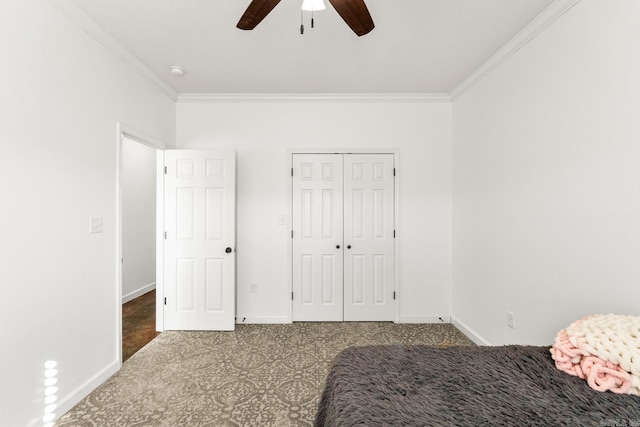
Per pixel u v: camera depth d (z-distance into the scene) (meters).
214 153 2.98
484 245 2.53
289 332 2.91
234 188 2.99
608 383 0.91
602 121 1.44
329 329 2.99
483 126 2.54
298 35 2.09
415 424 0.79
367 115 3.18
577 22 1.59
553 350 1.11
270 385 2.02
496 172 2.35
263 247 3.17
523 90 2.03
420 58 2.40
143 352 2.48
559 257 1.71
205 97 3.09
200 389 1.97
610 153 1.40
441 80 2.80
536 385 0.97
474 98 2.69
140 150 4.25
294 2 1.75
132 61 2.33
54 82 1.66
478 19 1.90
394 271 3.20
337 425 0.84
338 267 3.20
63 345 1.72
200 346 2.60
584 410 0.84
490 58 2.37
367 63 2.49
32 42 1.52
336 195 3.19
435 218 3.19
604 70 1.43
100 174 2.02
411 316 3.19
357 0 1.25
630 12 1.31
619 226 1.36
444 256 3.19
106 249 2.08
